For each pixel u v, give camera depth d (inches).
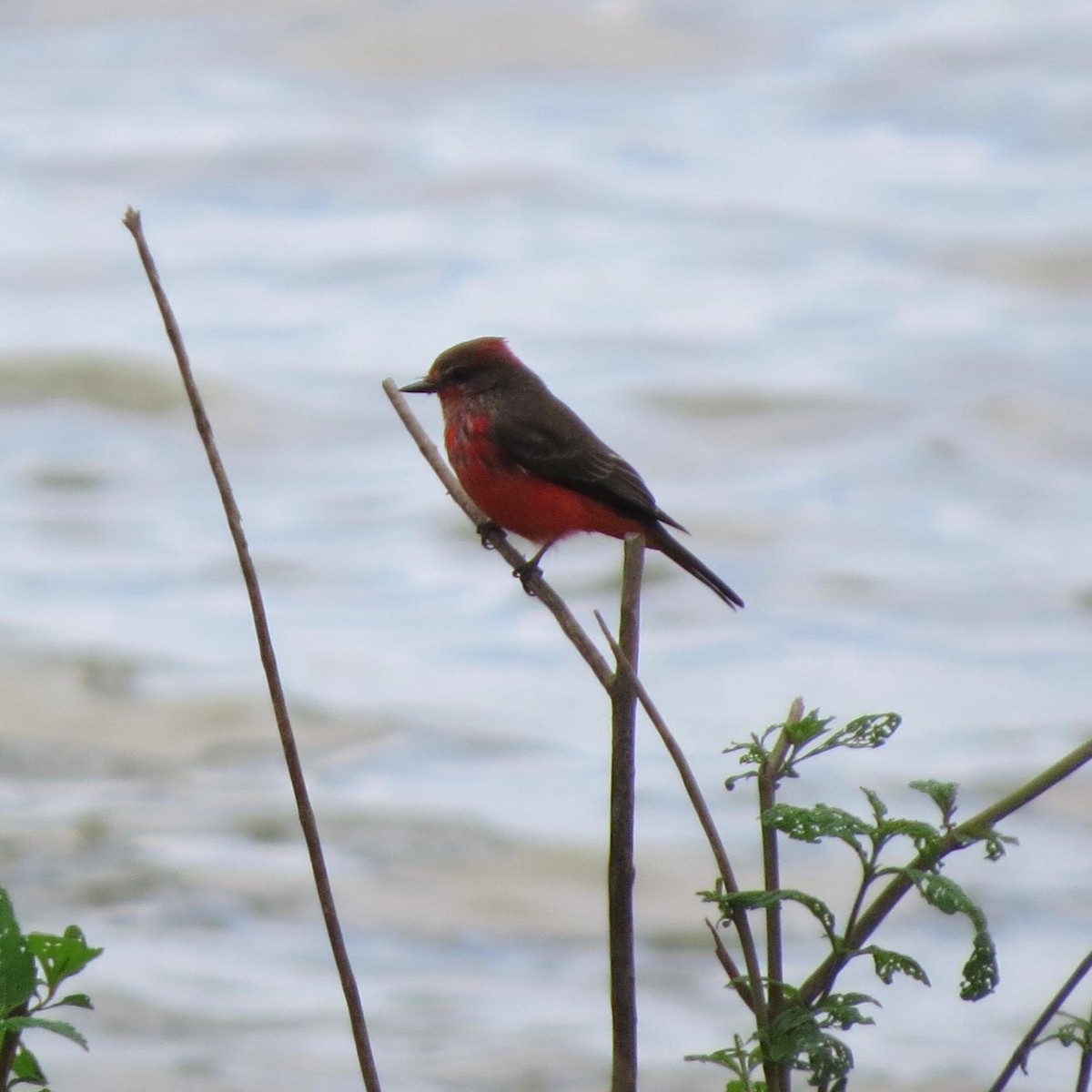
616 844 134.4
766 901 133.2
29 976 131.4
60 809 523.2
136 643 657.6
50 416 916.0
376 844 503.8
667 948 453.1
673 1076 385.1
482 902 471.8
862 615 695.1
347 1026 401.4
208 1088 361.4
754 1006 134.2
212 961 429.7
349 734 587.5
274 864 488.1
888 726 135.2
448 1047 390.0
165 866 481.4
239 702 609.9
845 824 132.4
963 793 534.6
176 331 152.9
